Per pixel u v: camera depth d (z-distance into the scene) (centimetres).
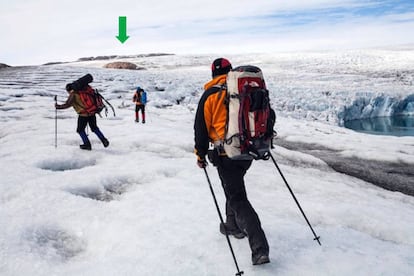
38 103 2045
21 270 323
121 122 1545
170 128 1390
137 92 1548
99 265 327
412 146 1327
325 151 1245
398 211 573
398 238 455
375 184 850
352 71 6631
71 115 1711
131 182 648
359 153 1159
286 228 409
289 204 534
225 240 367
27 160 760
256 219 308
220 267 318
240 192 319
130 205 495
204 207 479
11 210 466
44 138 1065
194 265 321
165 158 860
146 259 333
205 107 304
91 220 451
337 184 729
